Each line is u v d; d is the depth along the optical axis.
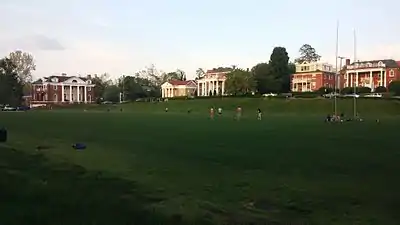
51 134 31.59
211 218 9.16
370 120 61.62
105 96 171.75
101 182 12.94
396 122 55.06
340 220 9.16
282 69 141.75
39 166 15.88
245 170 15.55
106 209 9.62
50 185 12.20
